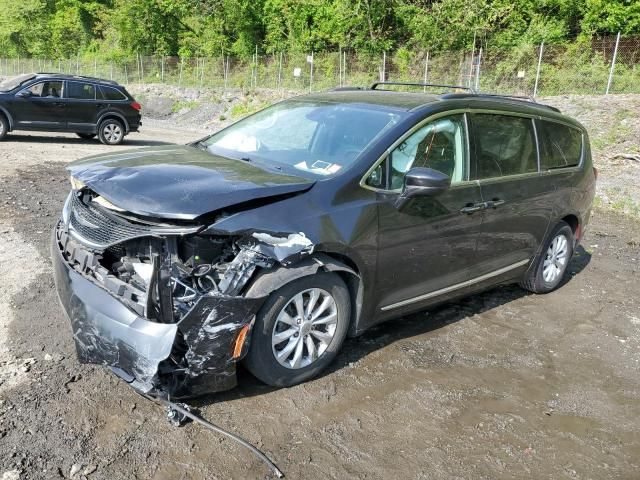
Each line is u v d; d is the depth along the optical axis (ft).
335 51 113.50
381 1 103.30
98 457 9.33
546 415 11.87
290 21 119.85
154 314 10.00
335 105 15.02
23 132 54.29
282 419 10.77
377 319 13.29
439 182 12.10
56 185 28.78
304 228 11.02
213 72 115.03
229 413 10.77
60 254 11.80
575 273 21.65
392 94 15.62
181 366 10.16
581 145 19.30
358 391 12.00
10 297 14.75
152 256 10.19
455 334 15.24
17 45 184.44
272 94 94.58
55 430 9.84
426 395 12.13
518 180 15.98
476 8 93.35
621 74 71.72
